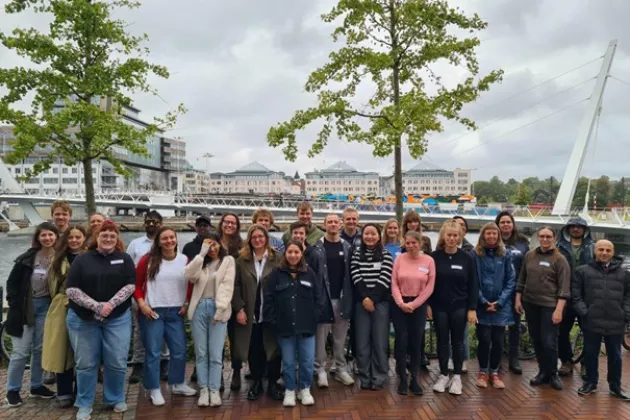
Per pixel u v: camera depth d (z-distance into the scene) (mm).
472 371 5969
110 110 10805
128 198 66875
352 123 9344
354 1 9078
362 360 5355
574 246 5965
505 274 5566
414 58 9391
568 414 4648
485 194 144000
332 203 42188
